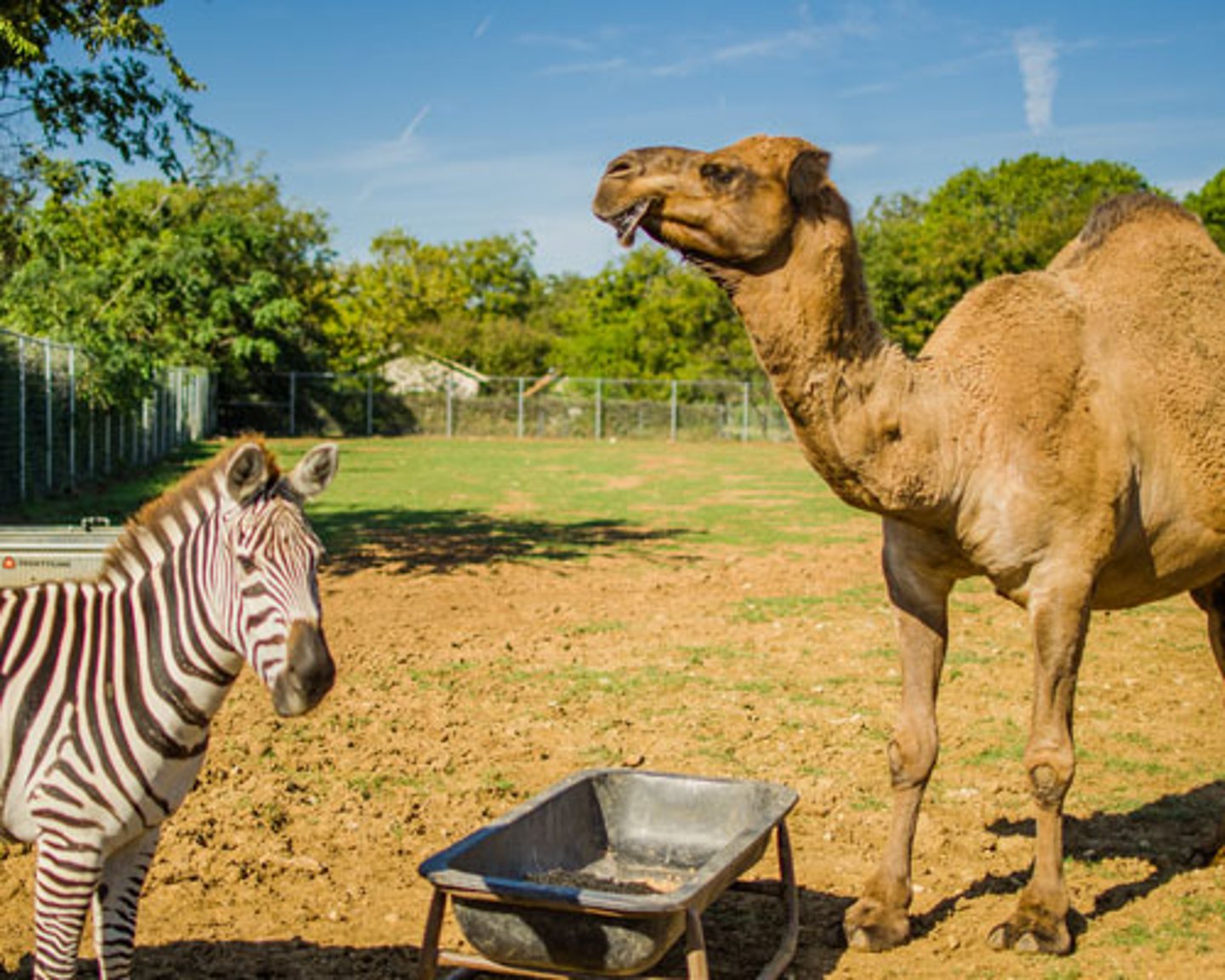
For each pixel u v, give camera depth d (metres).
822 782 6.86
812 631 11.07
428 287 74.06
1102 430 4.88
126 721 3.64
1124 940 4.91
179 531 3.78
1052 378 4.85
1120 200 5.57
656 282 60.78
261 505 3.60
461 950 4.69
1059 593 4.82
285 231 55.00
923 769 5.00
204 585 3.67
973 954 4.81
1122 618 11.84
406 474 29.58
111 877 3.80
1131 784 6.95
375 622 11.23
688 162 4.23
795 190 4.23
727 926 5.06
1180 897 5.37
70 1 13.53
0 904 5.07
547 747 7.47
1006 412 4.79
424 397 49.44
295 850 5.76
